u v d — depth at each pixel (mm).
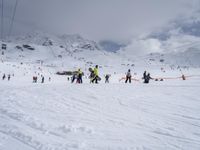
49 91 15398
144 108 10648
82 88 17250
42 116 8438
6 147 5285
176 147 5973
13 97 12750
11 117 8234
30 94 13969
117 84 21594
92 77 24391
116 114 9336
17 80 55031
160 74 80125
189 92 16094
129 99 12852
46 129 6805
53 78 72000
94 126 7445
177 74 79188
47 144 5586
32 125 7191
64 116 8617
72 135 6418
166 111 10164
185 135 6996
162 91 16438
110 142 6062
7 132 6395
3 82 42562
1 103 10938
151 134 6969
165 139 6562
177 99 13195
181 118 9031
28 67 111688
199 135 7051
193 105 11547
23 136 6070
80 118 8430
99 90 16234
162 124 8125
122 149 5637
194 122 8500
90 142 5961
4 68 88188
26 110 9391
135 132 7082
